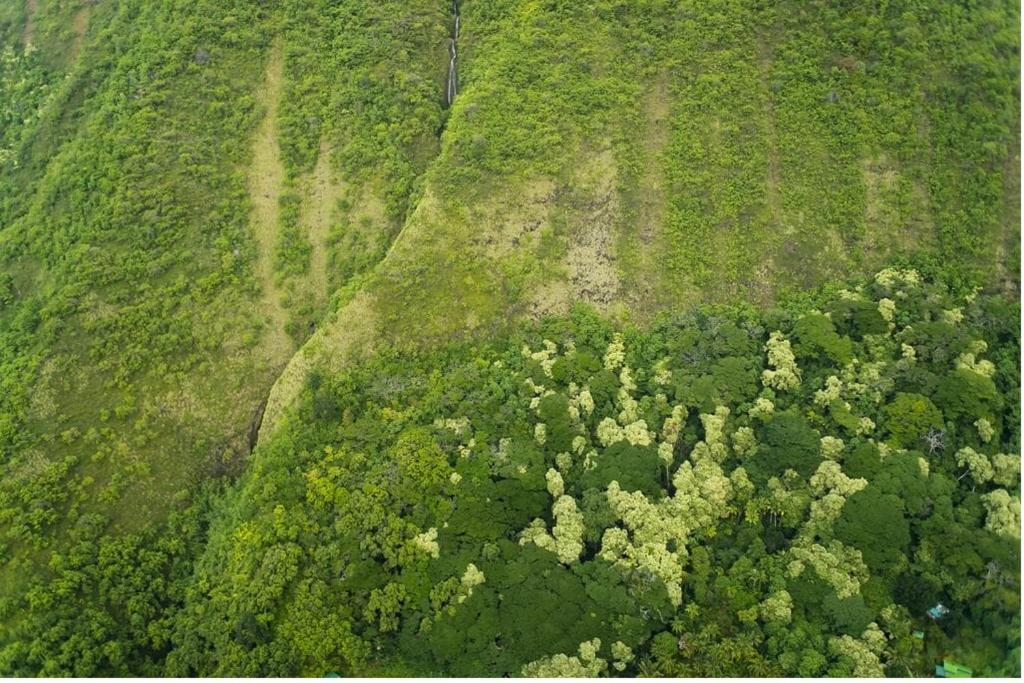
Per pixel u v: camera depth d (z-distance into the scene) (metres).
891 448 70.31
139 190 88.56
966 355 74.88
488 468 73.31
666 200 88.06
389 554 68.38
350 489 72.69
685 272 85.31
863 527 65.38
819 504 67.62
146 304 84.00
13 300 86.06
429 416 78.56
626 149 89.69
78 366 80.75
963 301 79.75
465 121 91.94
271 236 90.50
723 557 67.94
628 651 62.94
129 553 73.12
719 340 79.75
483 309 85.00
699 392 76.06
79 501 74.75
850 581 63.97
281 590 67.56
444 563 67.75
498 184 89.00
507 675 63.53
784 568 65.94
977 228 81.62
